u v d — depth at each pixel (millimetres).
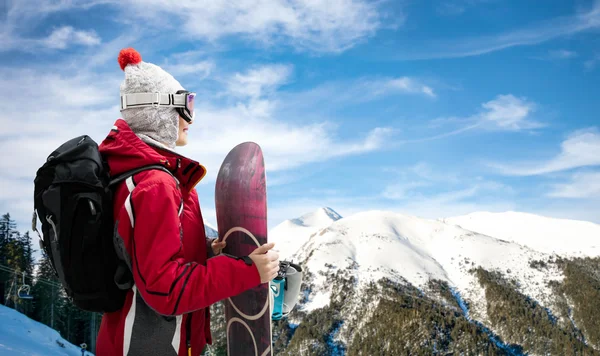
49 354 31234
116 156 1737
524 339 177125
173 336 1760
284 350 179375
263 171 2018
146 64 1969
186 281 1584
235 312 1937
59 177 1592
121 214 1621
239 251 1908
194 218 1862
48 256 1686
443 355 160750
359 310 188500
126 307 1717
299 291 2223
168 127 1947
